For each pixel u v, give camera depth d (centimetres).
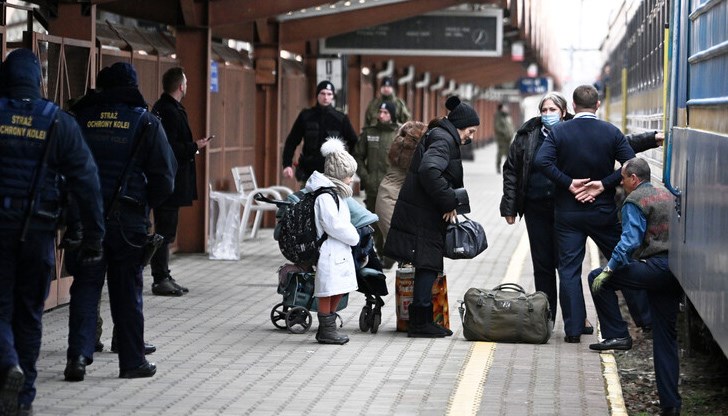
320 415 1243
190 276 2331
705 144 1240
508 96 15700
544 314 1678
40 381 1366
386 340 1698
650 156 2281
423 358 1565
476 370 1487
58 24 2034
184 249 2708
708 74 1284
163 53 2597
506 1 3591
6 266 1131
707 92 1285
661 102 2106
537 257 1786
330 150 1630
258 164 3322
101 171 1322
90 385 1355
